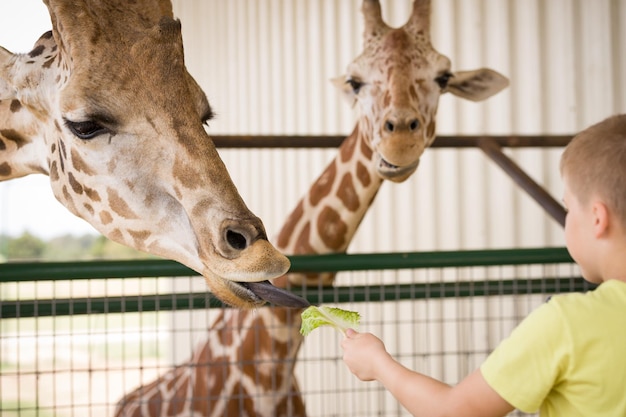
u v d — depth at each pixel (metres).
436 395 1.43
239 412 3.09
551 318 1.35
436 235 5.87
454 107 5.70
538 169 5.35
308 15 7.29
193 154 1.84
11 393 10.05
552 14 5.27
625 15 4.89
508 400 1.35
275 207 7.96
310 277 3.12
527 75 5.38
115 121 1.84
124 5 1.98
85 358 11.68
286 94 7.69
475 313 5.46
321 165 7.18
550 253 2.74
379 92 3.18
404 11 6.20
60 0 1.87
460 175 5.73
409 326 5.97
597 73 5.04
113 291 14.30
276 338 3.08
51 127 2.03
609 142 1.38
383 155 3.09
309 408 6.67
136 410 3.19
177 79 1.88
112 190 1.88
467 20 5.67
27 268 2.41
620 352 1.31
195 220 1.81
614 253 1.39
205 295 2.58
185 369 3.24
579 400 1.34
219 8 9.12
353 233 3.39
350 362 1.61
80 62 1.83
